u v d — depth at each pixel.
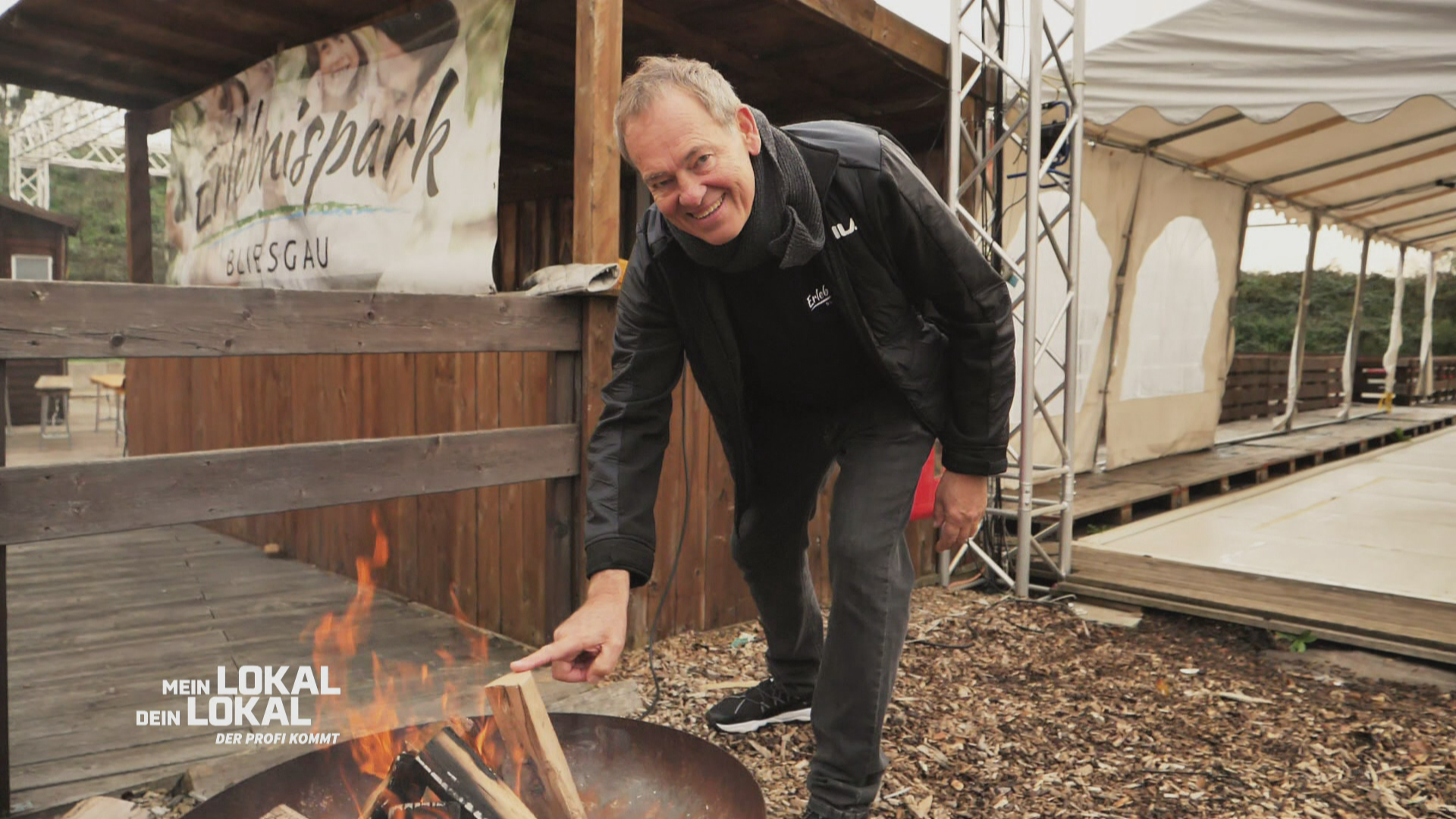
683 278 1.80
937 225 1.73
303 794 1.50
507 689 1.41
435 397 3.81
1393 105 4.41
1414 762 2.45
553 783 1.41
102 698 2.80
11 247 14.07
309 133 4.19
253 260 4.59
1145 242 7.22
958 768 2.38
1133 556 4.81
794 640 2.39
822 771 1.86
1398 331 14.52
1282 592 4.01
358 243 3.85
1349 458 9.75
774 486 2.16
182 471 2.18
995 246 4.40
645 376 1.90
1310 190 8.71
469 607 3.72
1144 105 4.98
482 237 3.25
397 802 1.40
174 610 3.85
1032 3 4.22
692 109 1.48
